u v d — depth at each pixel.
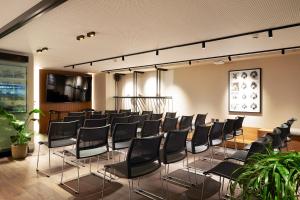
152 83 8.92
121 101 9.91
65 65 7.58
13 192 3.11
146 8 2.74
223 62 6.63
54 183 3.41
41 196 2.99
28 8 2.73
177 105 8.19
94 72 9.55
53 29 3.54
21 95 5.23
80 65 7.57
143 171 2.57
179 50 5.10
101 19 3.10
